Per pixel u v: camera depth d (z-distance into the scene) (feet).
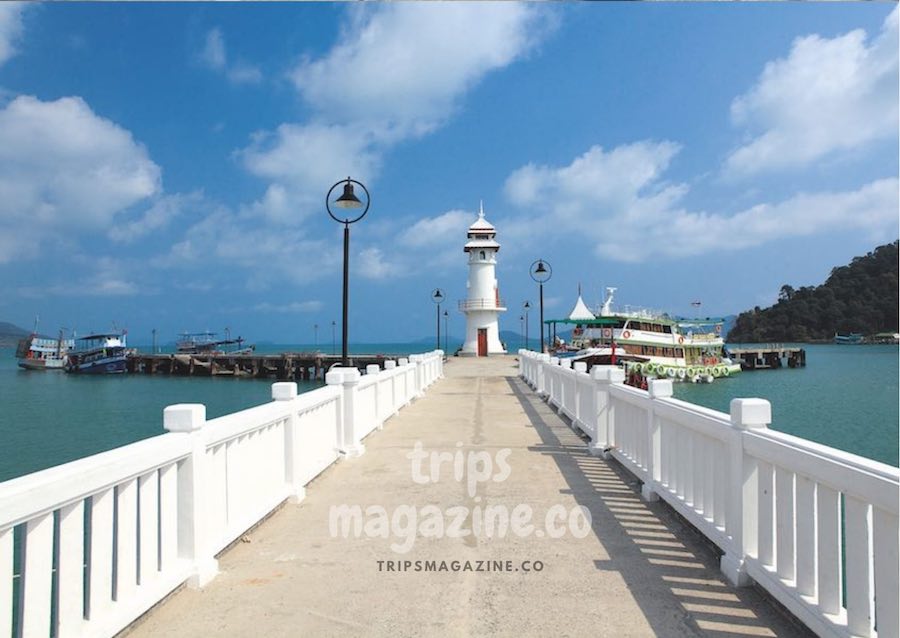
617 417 29.09
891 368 235.81
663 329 171.01
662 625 12.89
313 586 15.10
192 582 14.93
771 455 13.51
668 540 18.15
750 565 14.52
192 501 15.08
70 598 11.06
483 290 175.42
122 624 12.34
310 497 23.13
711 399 141.38
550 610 13.67
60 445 82.17
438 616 13.46
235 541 17.95
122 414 116.37
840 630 11.05
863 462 10.59
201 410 15.39
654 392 22.12
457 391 68.33
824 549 11.82
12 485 9.83
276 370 219.00
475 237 180.45
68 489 10.80
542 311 111.04
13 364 386.11
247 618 13.41
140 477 13.55
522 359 88.17
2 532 9.53
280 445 22.09
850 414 110.01
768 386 168.96
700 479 18.10
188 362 232.94
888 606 10.02
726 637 12.35
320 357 206.69
